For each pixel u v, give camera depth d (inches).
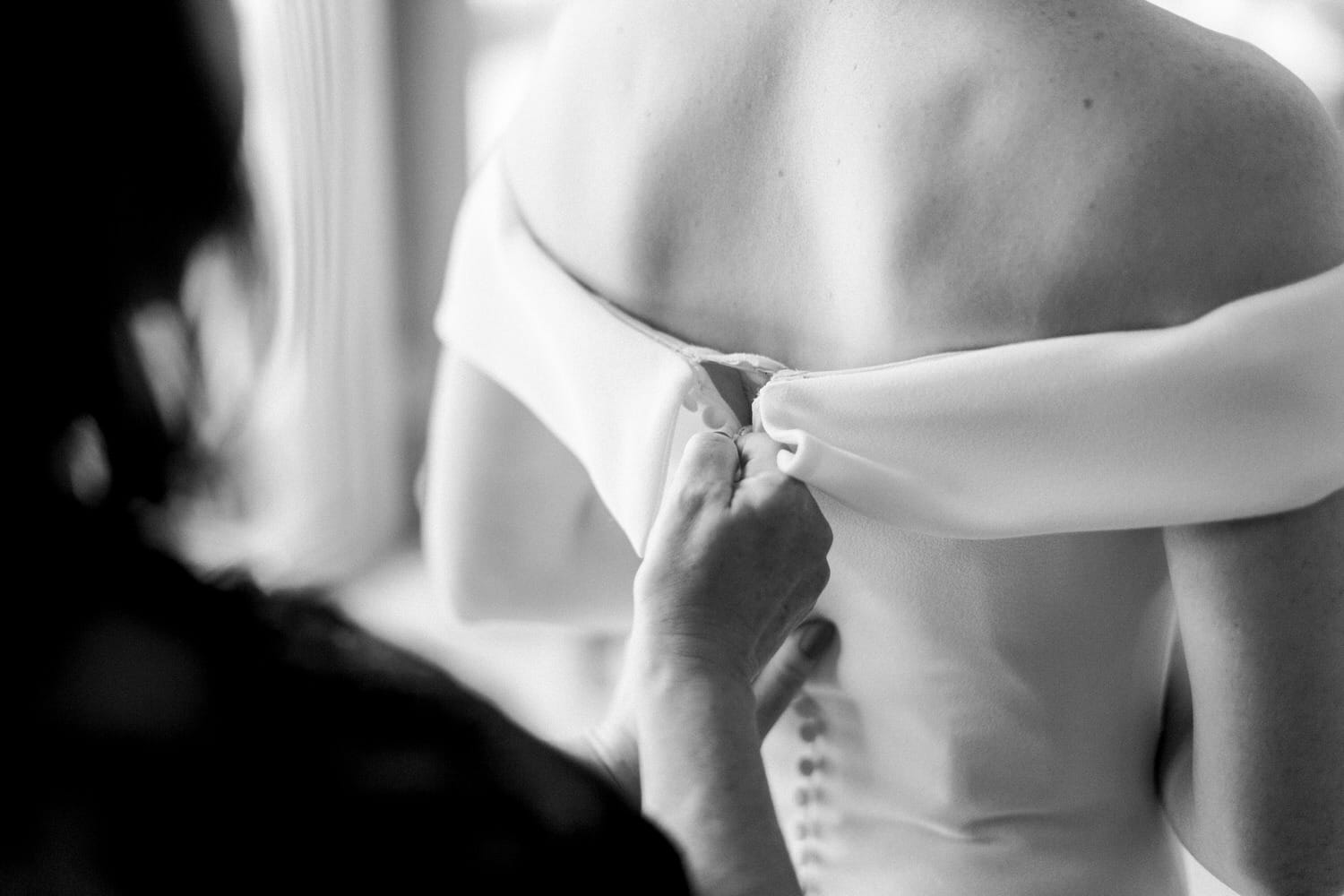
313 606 18.1
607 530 37.2
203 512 18.7
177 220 17.0
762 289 29.0
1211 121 24.4
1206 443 24.9
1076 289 25.2
